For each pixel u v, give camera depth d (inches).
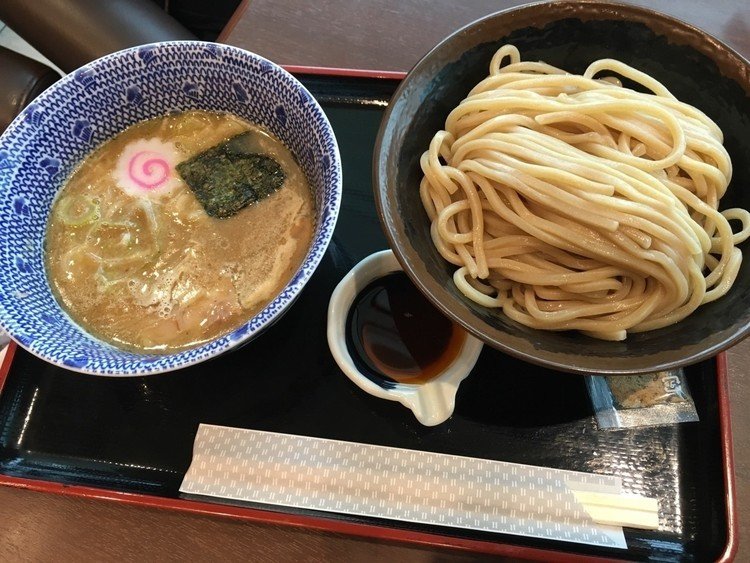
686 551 9.9
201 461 10.7
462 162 11.4
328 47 15.1
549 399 11.1
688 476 10.5
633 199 10.3
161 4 22.6
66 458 11.1
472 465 10.5
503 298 11.1
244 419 11.2
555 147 10.9
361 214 13.1
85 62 15.8
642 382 11.1
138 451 11.1
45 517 10.6
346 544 10.3
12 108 15.4
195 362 8.8
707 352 8.8
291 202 11.5
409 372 11.5
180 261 11.2
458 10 15.4
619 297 10.6
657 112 10.7
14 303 9.8
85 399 11.6
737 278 10.2
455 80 11.7
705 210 10.5
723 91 10.8
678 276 10.0
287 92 11.0
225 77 11.6
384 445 10.9
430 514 10.1
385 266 11.9
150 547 10.4
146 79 11.8
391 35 15.2
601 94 11.1
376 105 14.3
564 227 10.5
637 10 10.8
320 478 10.5
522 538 10.0
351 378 10.8
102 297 10.8
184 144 12.2
